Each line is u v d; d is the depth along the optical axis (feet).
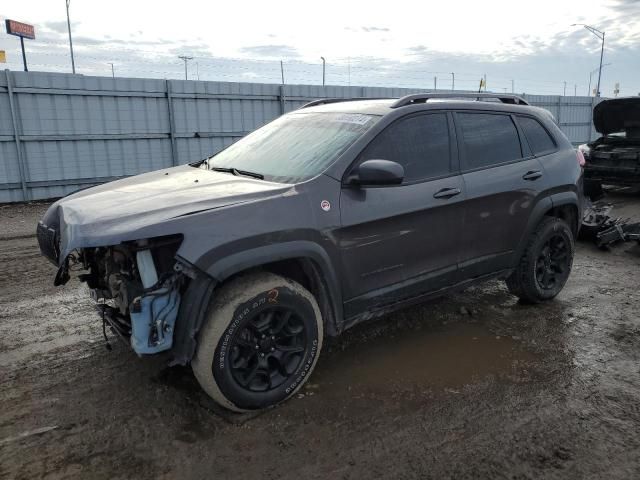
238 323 9.87
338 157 11.45
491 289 17.85
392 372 12.17
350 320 11.78
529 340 13.88
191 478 8.70
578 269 20.18
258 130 15.37
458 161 13.41
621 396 11.13
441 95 13.64
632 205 33.06
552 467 8.95
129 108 40.55
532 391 11.32
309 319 10.85
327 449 9.43
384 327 14.70
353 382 11.73
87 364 12.51
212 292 9.86
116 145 40.55
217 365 9.78
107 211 9.91
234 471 8.86
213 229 9.61
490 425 10.11
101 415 10.43
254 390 10.38
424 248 12.68
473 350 13.29
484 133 14.29
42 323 14.98
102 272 11.79
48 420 10.25
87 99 38.70
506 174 14.28
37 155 37.58
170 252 9.92
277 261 10.86
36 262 21.40
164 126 42.39
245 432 9.89
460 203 13.10
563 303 16.58
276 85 47.37
